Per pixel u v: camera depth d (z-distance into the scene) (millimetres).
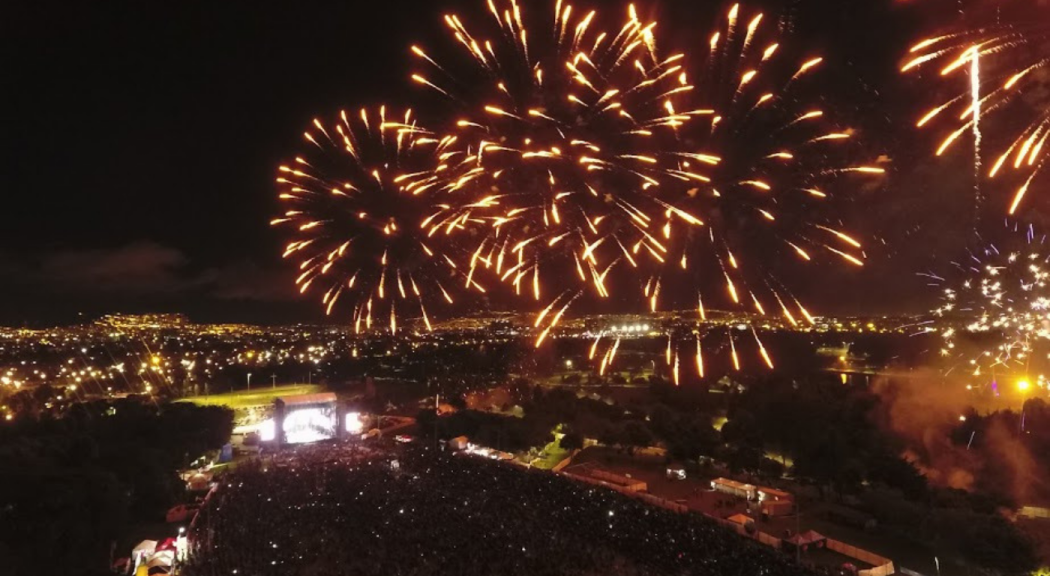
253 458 97250
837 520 67875
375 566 52875
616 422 108562
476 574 51688
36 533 61781
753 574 51781
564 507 67188
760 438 92875
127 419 106812
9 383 117812
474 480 77312
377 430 116062
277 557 54656
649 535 59562
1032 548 55500
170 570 55562
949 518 59875
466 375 147750
